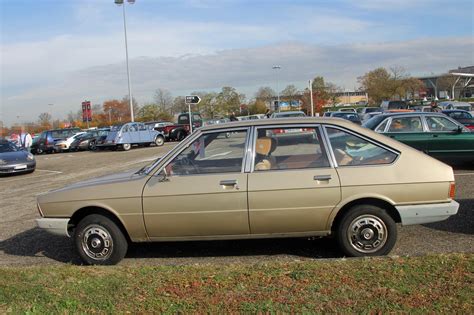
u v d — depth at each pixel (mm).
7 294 4324
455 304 3623
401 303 3678
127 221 5254
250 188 5035
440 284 3994
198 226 5156
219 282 4309
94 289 4344
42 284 4566
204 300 3924
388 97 76062
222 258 5523
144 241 5344
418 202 5012
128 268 5000
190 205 5113
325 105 72875
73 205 5395
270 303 3781
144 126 31047
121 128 29656
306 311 3621
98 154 28047
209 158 5270
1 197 12188
